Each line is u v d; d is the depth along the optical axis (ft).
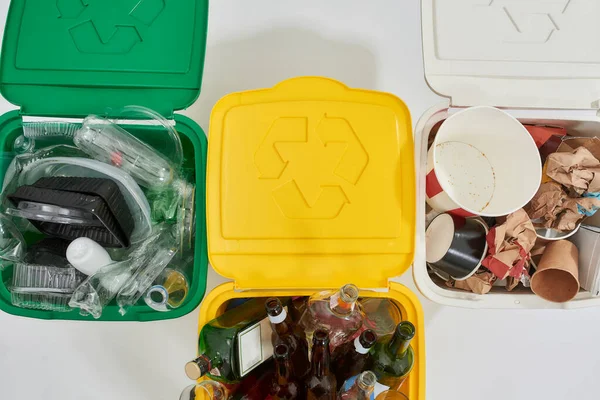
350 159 2.92
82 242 2.76
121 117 3.11
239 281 2.91
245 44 3.99
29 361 3.50
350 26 4.05
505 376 3.50
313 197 2.90
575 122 3.22
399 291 2.89
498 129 3.11
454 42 3.09
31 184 2.86
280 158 2.91
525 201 2.91
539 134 3.28
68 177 2.82
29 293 2.97
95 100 3.11
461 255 3.00
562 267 2.97
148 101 3.09
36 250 2.98
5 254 2.94
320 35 4.02
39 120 3.17
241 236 2.89
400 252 2.92
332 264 2.94
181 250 3.23
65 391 3.47
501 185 3.22
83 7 3.13
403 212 2.92
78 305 2.80
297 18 4.05
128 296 2.96
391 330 2.92
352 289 2.26
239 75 3.93
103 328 3.53
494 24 3.10
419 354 2.84
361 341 2.34
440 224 3.11
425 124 3.08
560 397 3.48
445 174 3.27
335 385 2.65
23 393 3.47
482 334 3.55
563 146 3.24
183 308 2.89
